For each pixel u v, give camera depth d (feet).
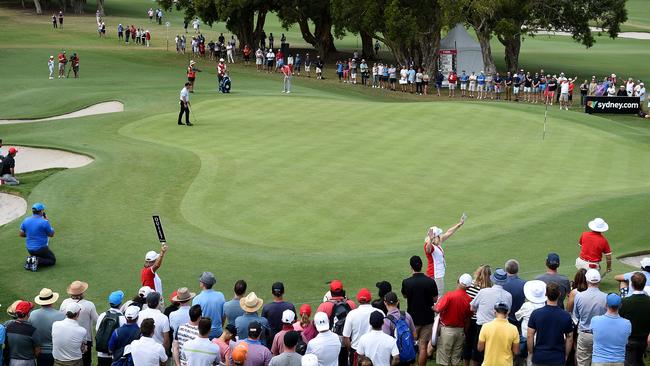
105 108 317.63
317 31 519.60
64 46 535.60
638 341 83.41
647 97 410.93
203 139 243.19
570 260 139.33
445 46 467.52
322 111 293.64
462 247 148.56
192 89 345.10
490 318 85.46
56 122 279.08
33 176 201.57
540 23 465.06
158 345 80.79
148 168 204.95
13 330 89.25
